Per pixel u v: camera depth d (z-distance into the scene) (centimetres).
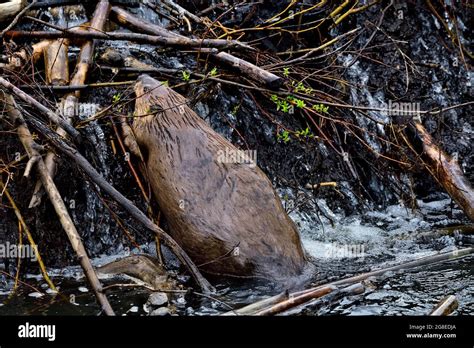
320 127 622
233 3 691
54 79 555
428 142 652
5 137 521
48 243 515
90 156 554
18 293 459
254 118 670
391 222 624
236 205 464
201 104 641
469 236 568
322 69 638
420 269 489
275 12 683
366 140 681
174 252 447
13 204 471
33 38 550
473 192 607
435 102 745
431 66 742
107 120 564
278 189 639
